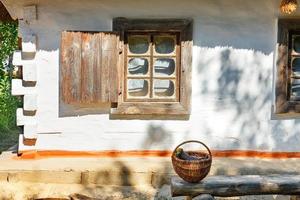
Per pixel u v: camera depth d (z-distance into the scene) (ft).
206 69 19.72
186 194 14.51
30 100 19.52
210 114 19.89
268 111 20.01
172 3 19.33
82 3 19.29
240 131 20.02
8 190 17.51
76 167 18.51
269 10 19.52
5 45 36.86
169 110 19.56
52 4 19.27
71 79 19.08
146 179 18.21
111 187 18.12
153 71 19.74
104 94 19.17
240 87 19.85
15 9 19.22
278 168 18.53
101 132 19.89
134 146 19.97
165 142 19.95
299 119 20.13
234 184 14.57
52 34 19.45
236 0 19.44
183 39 19.36
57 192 17.49
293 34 19.74
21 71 19.54
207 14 19.48
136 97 19.79
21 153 19.90
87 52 19.02
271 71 19.85
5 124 32.71
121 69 19.48
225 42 19.66
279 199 17.16
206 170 14.43
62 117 19.83
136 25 19.22
